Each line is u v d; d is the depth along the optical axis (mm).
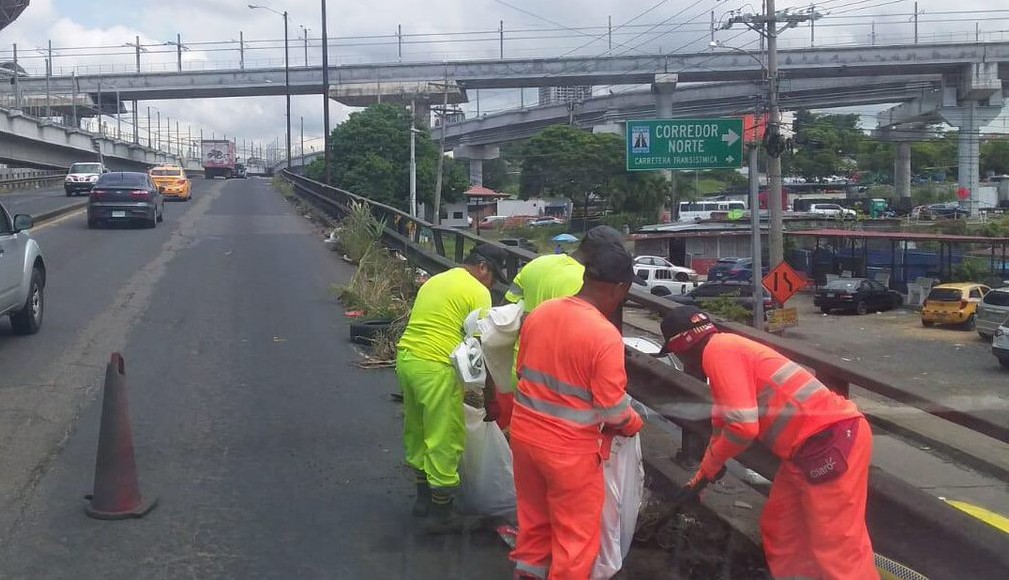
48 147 65312
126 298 14422
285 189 51375
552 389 4078
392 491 6273
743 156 14336
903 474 4691
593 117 41719
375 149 51219
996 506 4523
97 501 5766
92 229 26250
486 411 5457
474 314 5309
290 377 9445
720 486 5246
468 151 60906
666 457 5688
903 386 4016
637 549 5027
